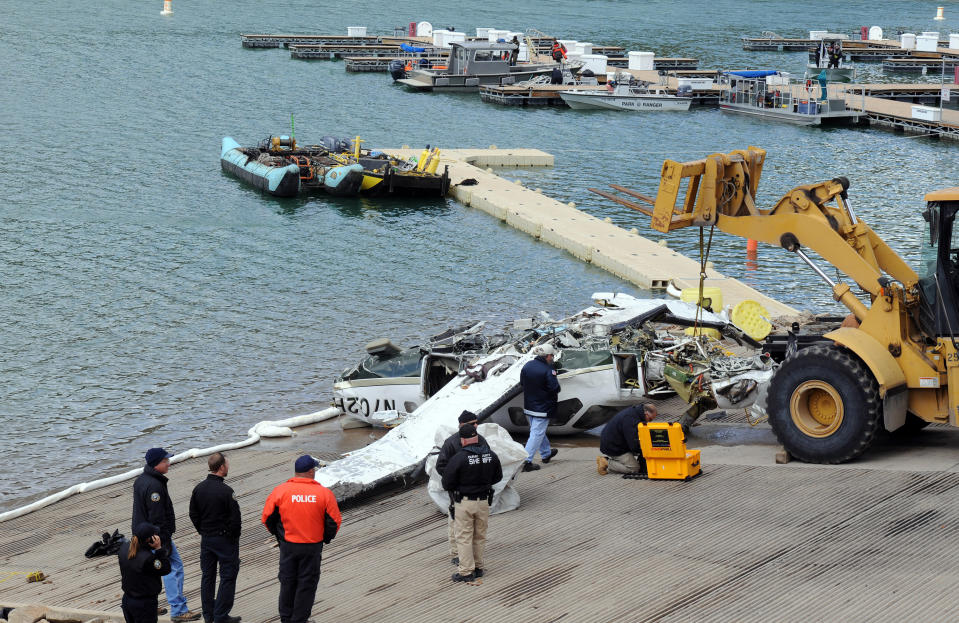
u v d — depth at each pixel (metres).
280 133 92.25
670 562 17.72
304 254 55.59
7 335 41.28
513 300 47.28
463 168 78.38
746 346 32.22
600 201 71.69
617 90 115.50
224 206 66.69
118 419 33.47
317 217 64.88
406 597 17.48
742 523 19.19
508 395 26.84
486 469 17.73
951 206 21.23
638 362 27.59
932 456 22.44
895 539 17.66
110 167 76.06
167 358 39.00
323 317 44.25
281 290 48.47
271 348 40.19
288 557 16.27
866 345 21.84
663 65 141.38
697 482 21.94
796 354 22.58
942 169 80.94
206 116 98.50
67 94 105.81
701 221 24.53
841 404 21.95
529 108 114.19
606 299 34.25
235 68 129.88
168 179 73.19
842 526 18.48
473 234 61.38
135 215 63.09
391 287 49.28
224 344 40.59
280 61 139.00
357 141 76.81
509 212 64.25
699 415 26.92
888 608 15.12
